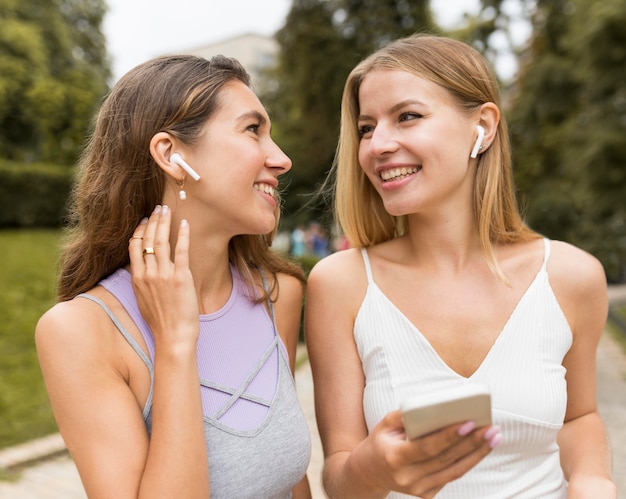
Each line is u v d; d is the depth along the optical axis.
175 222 1.31
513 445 1.41
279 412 1.34
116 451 1.14
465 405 0.91
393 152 1.42
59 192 14.58
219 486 1.24
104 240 1.29
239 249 1.50
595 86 9.96
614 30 9.16
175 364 1.15
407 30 14.27
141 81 1.29
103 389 1.17
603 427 1.58
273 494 1.32
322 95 14.80
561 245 1.58
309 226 15.43
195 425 1.14
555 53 15.83
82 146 1.46
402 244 1.62
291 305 1.59
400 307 1.51
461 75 1.45
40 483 3.77
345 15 14.77
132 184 1.28
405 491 1.04
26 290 8.16
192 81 1.27
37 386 5.37
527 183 15.62
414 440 0.95
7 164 13.94
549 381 1.43
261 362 1.38
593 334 1.56
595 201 10.43
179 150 1.26
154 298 1.18
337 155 1.70
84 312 1.21
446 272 1.53
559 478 1.47
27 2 19.97
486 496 1.39
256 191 1.32
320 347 1.56
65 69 20.52
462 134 1.45
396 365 1.46
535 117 15.65
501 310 1.48
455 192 1.51
